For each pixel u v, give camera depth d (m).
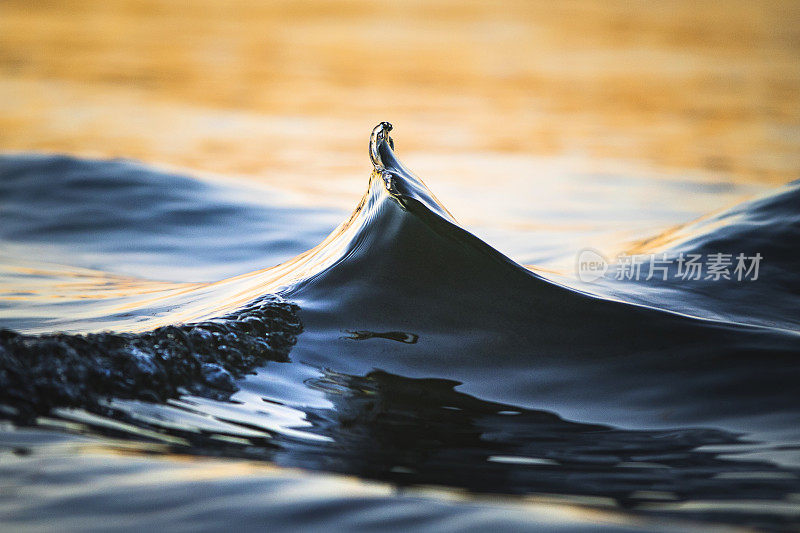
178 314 8.89
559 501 5.36
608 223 20.48
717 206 23.14
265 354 7.73
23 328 9.16
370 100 41.66
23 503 5.06
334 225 18.12
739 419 6.99
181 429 6.36
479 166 28.78
